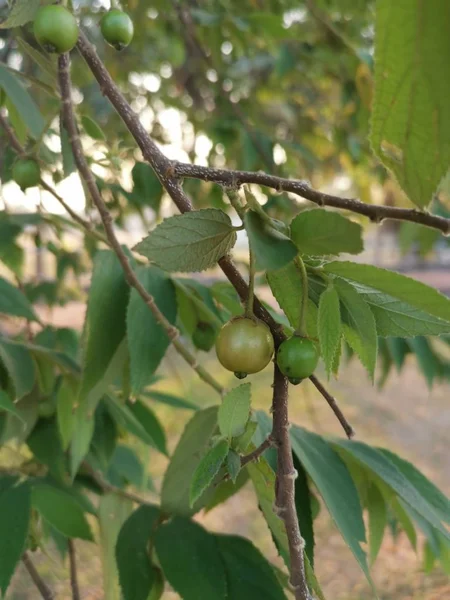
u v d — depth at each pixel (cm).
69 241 43
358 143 44
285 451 11
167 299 20
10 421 22
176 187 13
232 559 17
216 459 11
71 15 14
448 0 7
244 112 44
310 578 13
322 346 11
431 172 9
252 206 11
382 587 49
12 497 19
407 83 8
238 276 12
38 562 41
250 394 11
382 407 85
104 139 21
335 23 46
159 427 28
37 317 23
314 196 11
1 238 29
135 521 19
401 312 12
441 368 31
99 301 19
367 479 19
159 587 18
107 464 24
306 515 16
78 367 23
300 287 12
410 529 21
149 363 19
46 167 21
